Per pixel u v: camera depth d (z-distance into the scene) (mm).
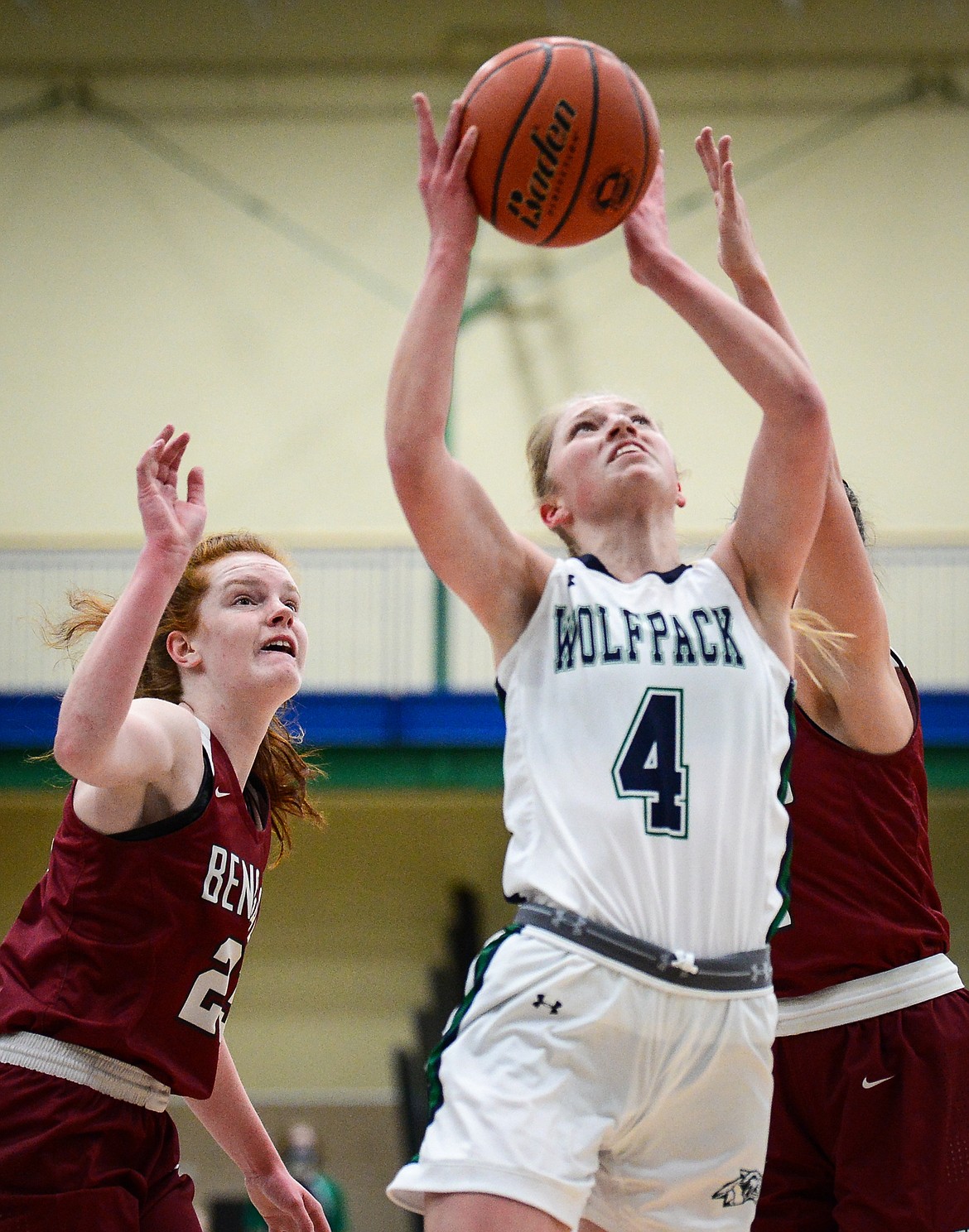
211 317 26219
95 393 26000
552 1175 3871
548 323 25938
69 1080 4801
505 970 4117
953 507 25422
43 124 26719
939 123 26438
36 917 5090
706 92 26625
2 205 26484
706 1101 4152
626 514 4836
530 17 26766
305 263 26375
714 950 4148
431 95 26734
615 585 4586
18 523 25609
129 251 26375
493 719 21562
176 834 4871
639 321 25922
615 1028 4012
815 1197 5535
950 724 21297
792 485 4516
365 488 25734
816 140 26438
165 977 4879
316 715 21594
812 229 26188
